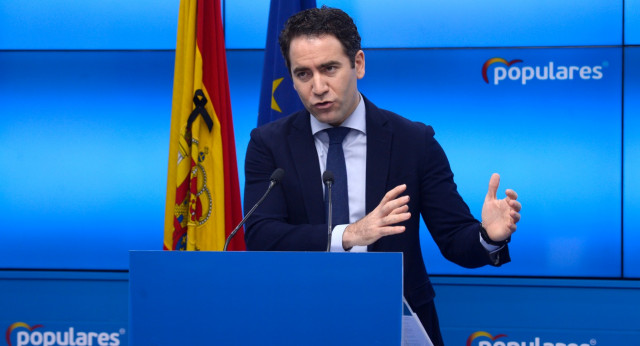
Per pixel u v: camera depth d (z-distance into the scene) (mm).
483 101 5289
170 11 5438
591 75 5215
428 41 5324
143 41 5438
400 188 2189
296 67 2543
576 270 5238
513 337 5215
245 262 1744
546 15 5238
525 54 5250
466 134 5293
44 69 5438
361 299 1713
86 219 5438
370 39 5355
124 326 5391
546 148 5246
